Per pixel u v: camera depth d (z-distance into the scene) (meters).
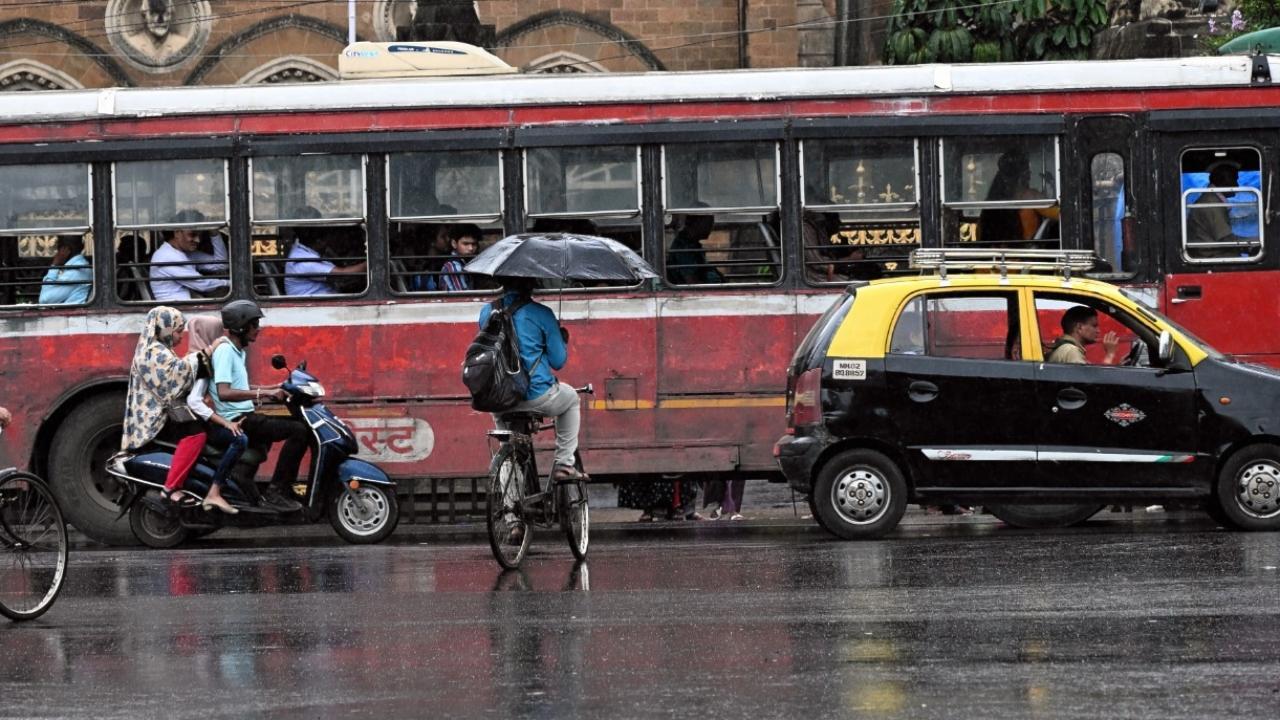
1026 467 15.62
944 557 14.15
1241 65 18.00
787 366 17.86
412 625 11.25
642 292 17.86
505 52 37.53
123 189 18.14
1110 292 15.91
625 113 17.94
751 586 12.73
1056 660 9.48
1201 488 15.59
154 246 18.11
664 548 15.98
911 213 17.92
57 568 11.94
